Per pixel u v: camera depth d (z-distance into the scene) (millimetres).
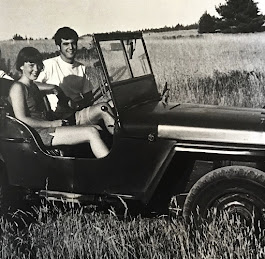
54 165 3916
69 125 4238
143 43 4109
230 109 3844
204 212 3604
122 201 3684
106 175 3768
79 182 3852
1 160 4113
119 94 3742
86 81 4570
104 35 3770
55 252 3811
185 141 3580
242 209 3543
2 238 4023
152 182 3643
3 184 4141
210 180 3576
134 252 3621
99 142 4031
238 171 3525
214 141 3539
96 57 4562
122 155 3697
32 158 3998
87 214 3996
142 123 3643
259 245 3395
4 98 4328
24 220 4246
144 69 4086
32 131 4035
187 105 3969
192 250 3600
